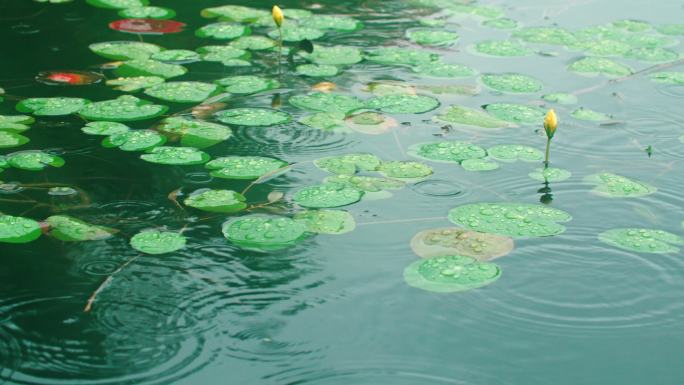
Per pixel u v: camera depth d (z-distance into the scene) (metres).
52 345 2.20
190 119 3.65
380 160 3.30
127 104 3.74
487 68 4.37
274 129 3.57
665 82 4.22
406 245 2.70
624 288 2.50
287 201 2.97
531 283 2.51
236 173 3.16
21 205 2.89
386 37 4.84
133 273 2.53
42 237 2.71
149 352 2.18
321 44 4.68
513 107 3.83
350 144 3.45
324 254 2.65
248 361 2.16
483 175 3.20
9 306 2.35
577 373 2.13
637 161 3.36
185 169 3.20
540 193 3.07
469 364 2.16
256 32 4.84
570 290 2.48
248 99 3.89
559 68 4.40
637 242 2.74
